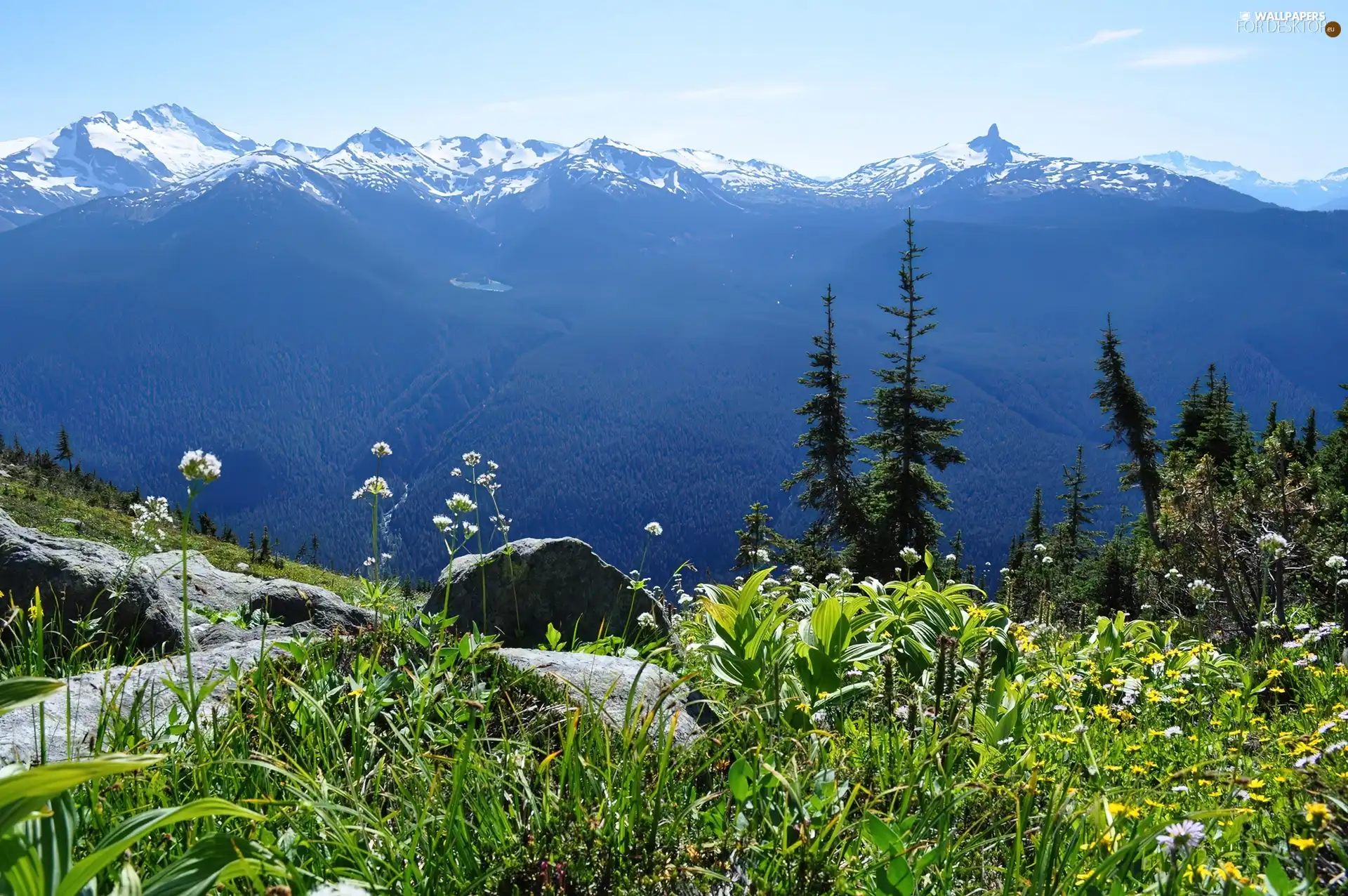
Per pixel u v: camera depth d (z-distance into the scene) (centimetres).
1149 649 682
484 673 433
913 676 487
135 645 591
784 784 295
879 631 514
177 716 346
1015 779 337
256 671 379
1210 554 1503
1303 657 596
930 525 4409
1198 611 967
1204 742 426
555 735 370
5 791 152
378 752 347
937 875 272
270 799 266
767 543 4091
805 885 245
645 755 312
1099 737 427
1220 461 4450
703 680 495
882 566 4309
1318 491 1567
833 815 285
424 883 254
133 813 266
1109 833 274
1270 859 267
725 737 365
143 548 601
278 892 193
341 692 377
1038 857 257
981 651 545
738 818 285
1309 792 319
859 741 381
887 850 258
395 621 482
